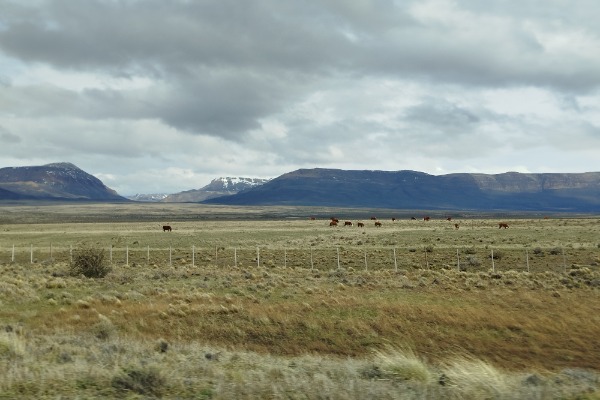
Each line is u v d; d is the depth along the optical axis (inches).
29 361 450.6
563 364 698.8
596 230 3174.2
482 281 1343.5
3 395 332.5
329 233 3535.9
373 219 6683.1
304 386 366.0
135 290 1210.6
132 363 452.8
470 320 910.4
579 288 1248.8
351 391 347.9
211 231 3941.9
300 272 1627.7
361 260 1979.6
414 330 863.7
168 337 815.7
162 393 352.5
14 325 774.5
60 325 845.8
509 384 378.9
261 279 1430.9
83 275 1485.0
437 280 1331.2
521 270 1678.2
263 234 3521.2
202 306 979.3
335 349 784.3
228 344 799.7
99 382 370.9
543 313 973.2
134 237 3326.8
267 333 850.8
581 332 853.2
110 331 760.3
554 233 2992.1
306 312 960.3
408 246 2428.6
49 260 2102.6
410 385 383.6
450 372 407.5
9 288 1141.1
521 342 805.2
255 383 375.9
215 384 379.2
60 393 340.2
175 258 2176.4
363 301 1049.5
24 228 4571.9
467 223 4911.4
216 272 1616.6
